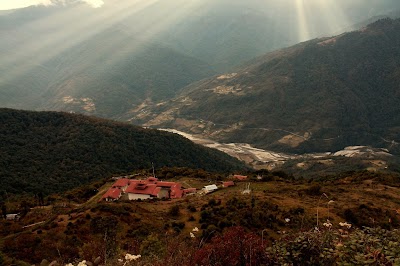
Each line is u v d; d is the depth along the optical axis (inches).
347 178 3034.0
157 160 5349.4
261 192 2158.0
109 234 1034.1
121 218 1233.4
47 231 1055.0
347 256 279.7
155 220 1312.7
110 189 2733.8
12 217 1957.4
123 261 339.3
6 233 1358.3
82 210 1380.4
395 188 2385.6
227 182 2637.8
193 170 3646.7
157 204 1929.1
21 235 967.6
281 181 2805.1
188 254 339.6
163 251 389.1
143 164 5083.7
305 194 2054.6
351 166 6461.6
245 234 350.0
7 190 3289.9
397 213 1489.9
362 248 284.5
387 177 2812.5
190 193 2596.0
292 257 313.9
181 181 3110.2
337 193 2106.3
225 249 328.5
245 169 6451.8
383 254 265.4
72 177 4074.8
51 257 832.9
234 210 1487.5
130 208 1412.4
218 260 320.8
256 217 1309.1
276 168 7701.8
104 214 1256.2
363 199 1911.9
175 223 1283.2
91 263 328.5
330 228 363.6
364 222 1318.9
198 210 1598.2
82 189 3100.4
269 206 1552.7
